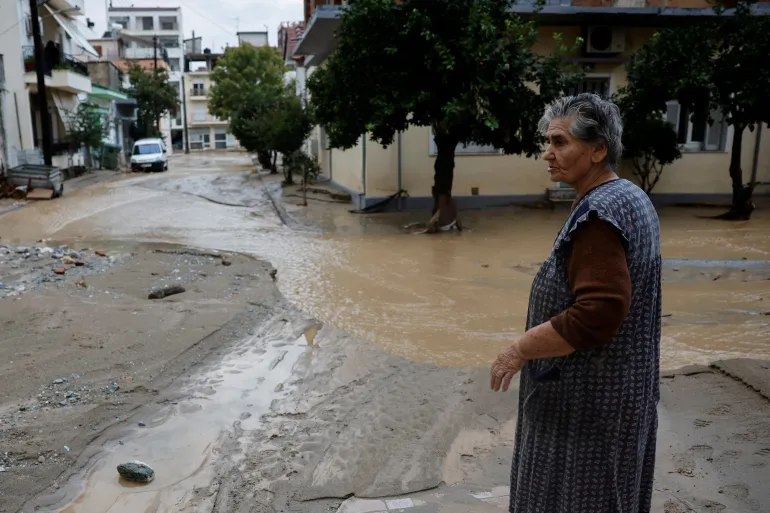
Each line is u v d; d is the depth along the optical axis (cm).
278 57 5244
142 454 394
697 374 493
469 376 522
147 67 5544
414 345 619
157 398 475
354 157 1753
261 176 2561
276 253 1123
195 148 6888
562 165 221
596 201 204
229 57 5053
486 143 1314
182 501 345
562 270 212
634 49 1630
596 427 211
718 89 1329
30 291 759
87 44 3412
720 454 372
